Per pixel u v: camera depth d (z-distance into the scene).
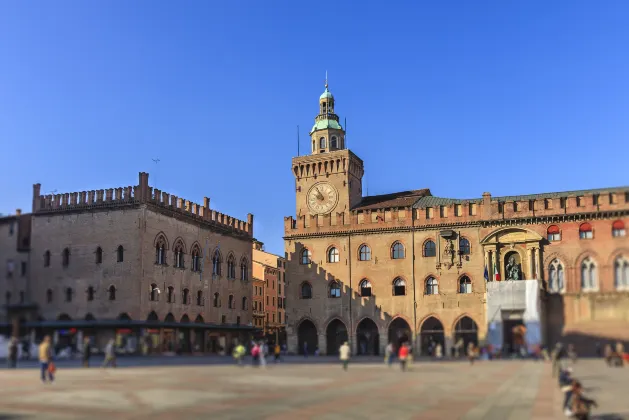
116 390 35.59
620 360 58.38
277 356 68.94
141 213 77.81
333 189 98.88
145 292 77.19
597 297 76.94
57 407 28.77
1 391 34.94
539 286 77.38
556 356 48.84
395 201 97.25
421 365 62.84
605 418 28.03
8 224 53.47
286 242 96.38
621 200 78.56
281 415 27.03
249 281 104.00
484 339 82.81
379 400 32.53
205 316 90.31
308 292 94.06
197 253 90.00
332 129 103.88
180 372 49.56
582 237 79.94
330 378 45.53
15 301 52.78
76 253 78.88
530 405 31.56
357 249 92.00
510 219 83.12
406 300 87.88
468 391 37.50
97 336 74.12
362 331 90.81
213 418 25.95
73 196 79.50
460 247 86.12
